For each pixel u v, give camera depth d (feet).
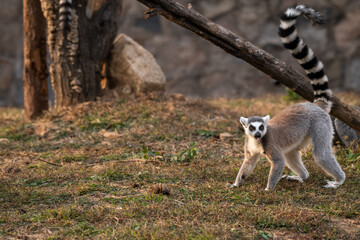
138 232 20.98
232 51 32.50
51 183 29.55
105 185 28.91
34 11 51.88
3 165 34.01
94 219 23.20
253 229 21.80
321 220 22.74
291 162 30.17
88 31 50.34
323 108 31.27
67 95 49.98
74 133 43.93
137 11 114.32
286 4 108.27
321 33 107.24
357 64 105.09
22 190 27.55
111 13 51.49
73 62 49.42
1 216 23.48
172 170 31.89
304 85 33.50
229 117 49.80
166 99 51.93
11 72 112.27
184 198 26.37
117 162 34.04
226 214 23.48
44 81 54.19
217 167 32.81
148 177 30.35
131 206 24.53
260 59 32.55
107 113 47.70
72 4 48.62
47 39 51.08
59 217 23.27
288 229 22.04
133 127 44.55
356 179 29.35
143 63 52.70
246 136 28.53
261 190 27.43
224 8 111.04
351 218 23.43
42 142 41.63
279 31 30.71
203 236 20.51
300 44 30.63
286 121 28.86
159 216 23.36
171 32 114.93
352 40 105.19
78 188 27.55
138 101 50.57
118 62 52.80
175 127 44.39
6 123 51.88
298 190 27.58
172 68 114.52
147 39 114.83
